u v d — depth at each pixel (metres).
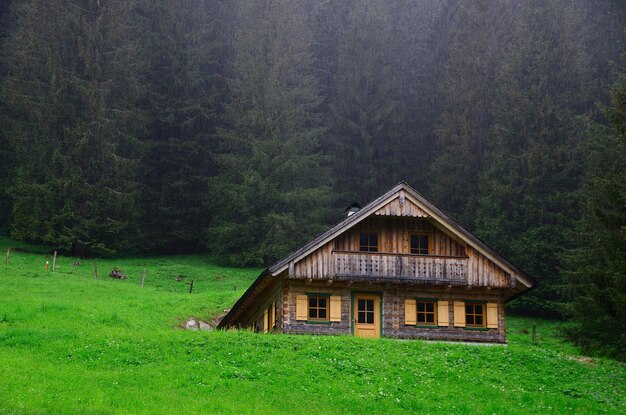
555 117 72.50
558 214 66.44
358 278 38.62
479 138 81.44
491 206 70.88
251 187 79.19
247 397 25.92
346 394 26.95
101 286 54.66
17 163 80.88
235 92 85.69
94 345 31.39
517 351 33.25
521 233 68.31
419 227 40.59
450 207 79.75
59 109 74.25
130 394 25.06
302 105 84.56
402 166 89.56
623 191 40.34
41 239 76.19
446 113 84.31
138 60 81.44
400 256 39.22
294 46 87.81
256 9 88.50
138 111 81.25
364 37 91.38
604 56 81.31
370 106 89.62
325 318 39.22
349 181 88.19
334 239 39.59
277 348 31.81
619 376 30.97
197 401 24.88
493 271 39.72
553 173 69.88
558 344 53.78
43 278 55.44
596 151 59.56
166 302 50.47
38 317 40.38
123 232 78.88
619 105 42.72
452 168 81.50
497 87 83.75
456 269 39.41
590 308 39.53
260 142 81.12
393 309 39.56
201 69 89.88
